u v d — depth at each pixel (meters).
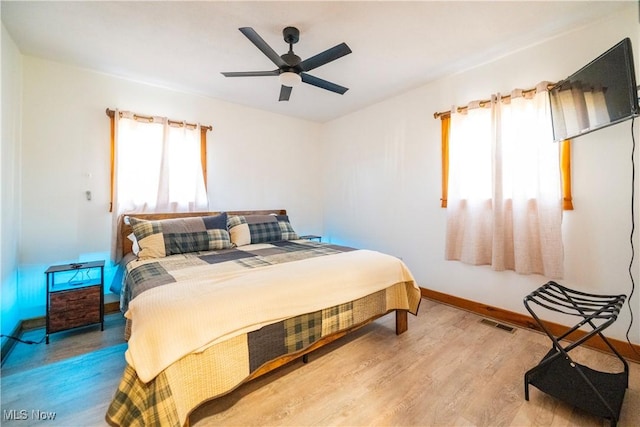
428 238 3.17
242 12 1.90
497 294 2.62
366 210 3.92
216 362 1.33
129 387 1.17
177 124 3.18
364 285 2.03
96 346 2.09
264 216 3.45
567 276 2.19
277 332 1.58
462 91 2.82
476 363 1.88
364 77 2.94
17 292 2.37
